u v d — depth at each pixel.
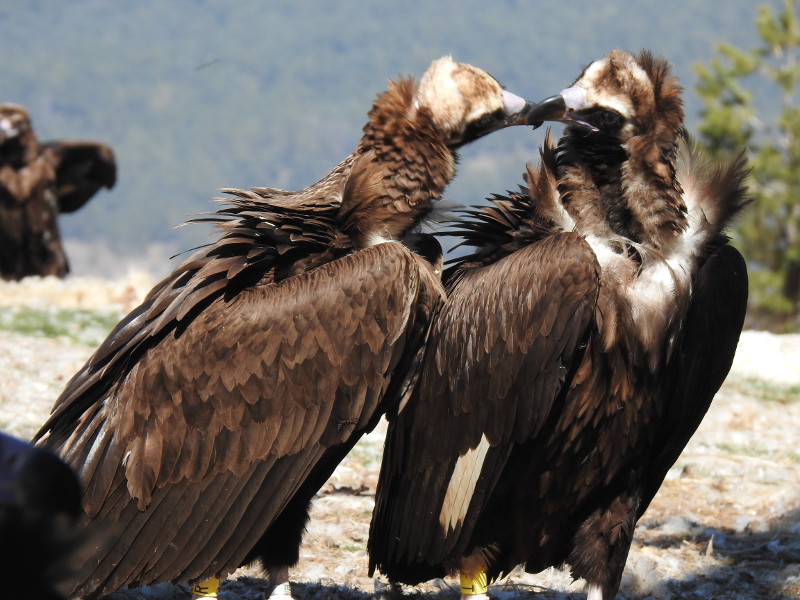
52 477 4.11
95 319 30.12
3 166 43.75
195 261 9.69
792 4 59.34
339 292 9.29
